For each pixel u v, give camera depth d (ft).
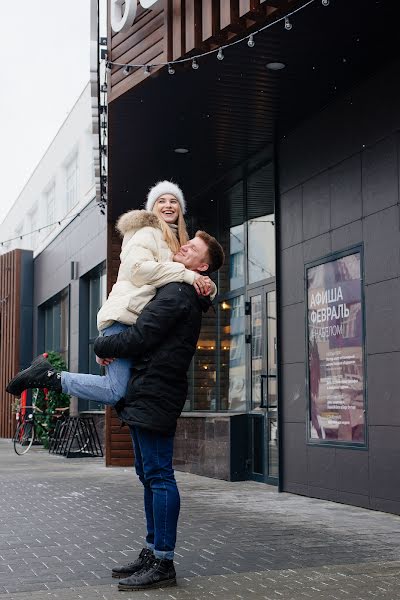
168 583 15.35
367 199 27.32
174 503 15.39
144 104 29.99
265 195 36.94
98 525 23.43
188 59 25.96
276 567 17.17
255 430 36.29
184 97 29.35
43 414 61.62
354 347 27.73
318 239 30.37
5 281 90.07
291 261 32.45
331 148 29.66
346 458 27.99
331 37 24.26
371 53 25.57
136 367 15.12
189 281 15.34
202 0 25.45
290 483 31.68
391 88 26.17
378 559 18.03
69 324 68.69
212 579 15.99
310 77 27.45
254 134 33.27
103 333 15.51
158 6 27.32
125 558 18.42
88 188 68.39
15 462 48.85
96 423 56.75
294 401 31.76
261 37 24.25
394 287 25.67
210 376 42.55
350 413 27.86
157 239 15.64
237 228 40.29
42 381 15.02
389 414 25.64
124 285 15.40
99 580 16.12
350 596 14.58
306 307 31.07
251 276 38.58
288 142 32.91
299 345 31.60
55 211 83.35
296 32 23.89
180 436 41.75
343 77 27.55
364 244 27.37
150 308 14.93
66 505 28.02
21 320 86.48
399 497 25.07
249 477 36.58
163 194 16.60
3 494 31.42
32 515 25.57
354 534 21.49
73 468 44.06
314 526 22.94
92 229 62.85
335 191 29.32
